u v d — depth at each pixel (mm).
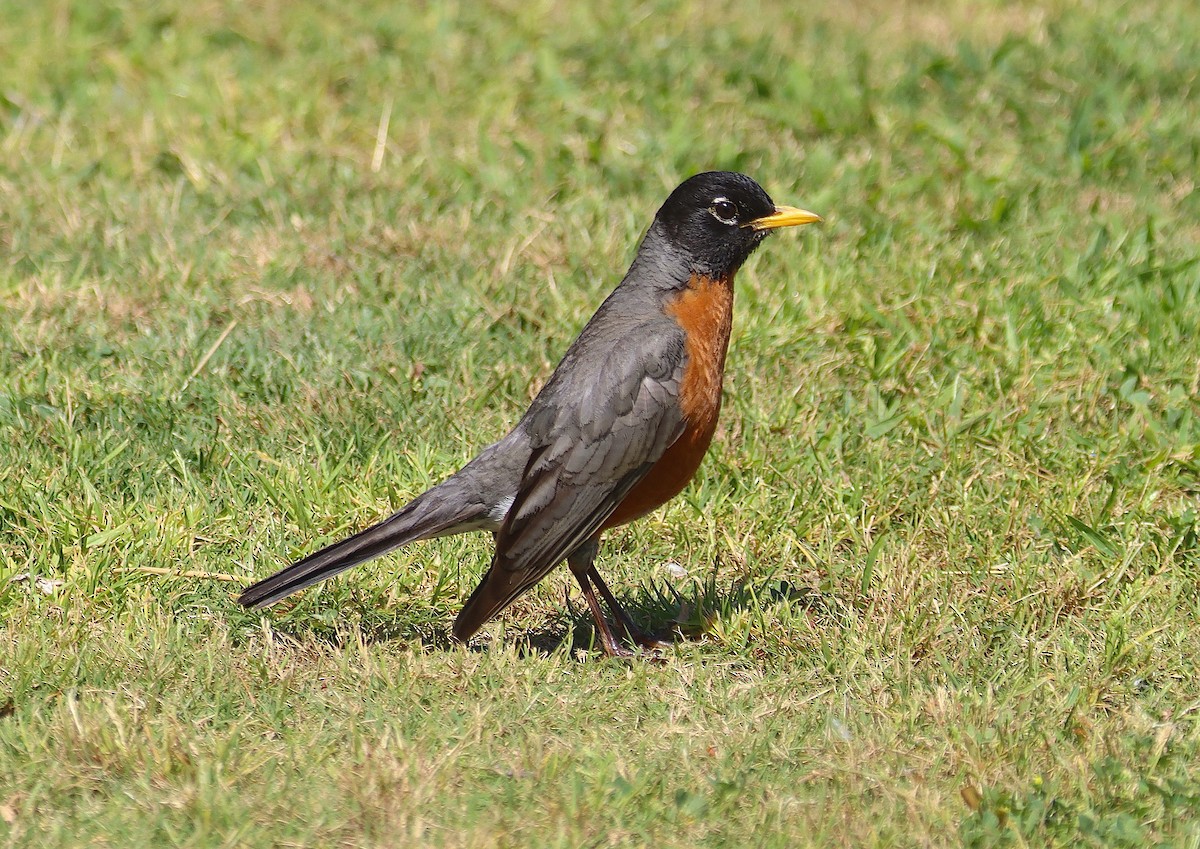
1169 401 11781
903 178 16094
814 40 19703
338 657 8812
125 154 16328
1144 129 16922
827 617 9523
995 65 18500
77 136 16781
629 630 9492
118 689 8266
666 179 16016
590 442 8977
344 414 11609
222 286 13680
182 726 7973
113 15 19656
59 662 8508
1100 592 9680
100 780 7480
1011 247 14562
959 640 9156
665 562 10305
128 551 9836
